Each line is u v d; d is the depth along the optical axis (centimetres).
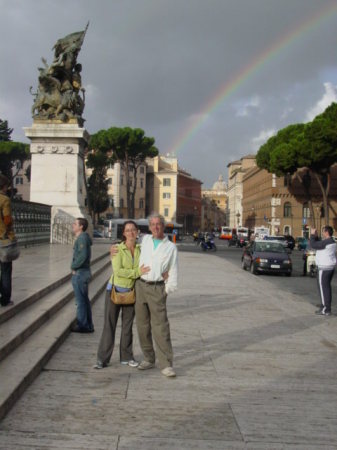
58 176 2466
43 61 2491
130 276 646
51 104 2470
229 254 4153
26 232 2120
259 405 543
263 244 2464
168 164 12569
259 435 463
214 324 1004
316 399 568
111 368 666
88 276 852
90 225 2612
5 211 739
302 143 5241
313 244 1170
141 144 7144
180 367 682
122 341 680
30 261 1530
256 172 9800
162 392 576
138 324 655
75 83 2538
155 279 636
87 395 556
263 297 1441
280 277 2259
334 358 755
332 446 444
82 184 2631
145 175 10856
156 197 11600
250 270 2400
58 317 871
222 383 618
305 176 6506
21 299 834
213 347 806
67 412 504
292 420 502
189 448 431
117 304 657
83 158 2659
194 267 2475
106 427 470
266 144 7394
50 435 447
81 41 2509
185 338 866
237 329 959
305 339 887
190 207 13388
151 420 491
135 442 439
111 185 9662
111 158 7494
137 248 667
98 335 845
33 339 717
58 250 2012
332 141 4916
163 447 431
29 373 575
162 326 638
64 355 708
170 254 637
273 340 870
